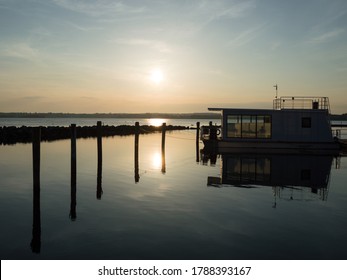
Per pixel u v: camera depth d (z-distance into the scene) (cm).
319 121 3409
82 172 2094
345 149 3475
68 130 5412
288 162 2756
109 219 1167
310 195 1577
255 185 1798
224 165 2544
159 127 7650
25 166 2311
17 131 4797
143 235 1016
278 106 3475
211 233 1034
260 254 891
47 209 1292
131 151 3347
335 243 969
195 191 1622
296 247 938
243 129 3422
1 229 1077
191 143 4528
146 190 1623
